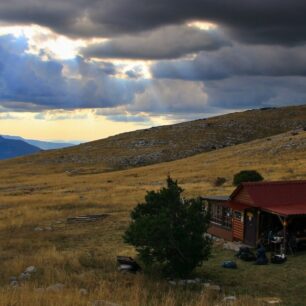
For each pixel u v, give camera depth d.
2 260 24.78
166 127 170.75
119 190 62.62
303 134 106.44
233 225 29.17
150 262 21.45
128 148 145.75
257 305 15.10
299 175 60.00
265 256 23.56
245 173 55.22
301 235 25.91
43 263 23.06
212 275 21.64
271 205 26.86
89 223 37.25
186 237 20.92
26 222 38.22
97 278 20.16
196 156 113.00
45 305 13.35
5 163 146.88
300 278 20.38
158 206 22.66
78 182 86.31
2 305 13.01
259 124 163.50
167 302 14.96
